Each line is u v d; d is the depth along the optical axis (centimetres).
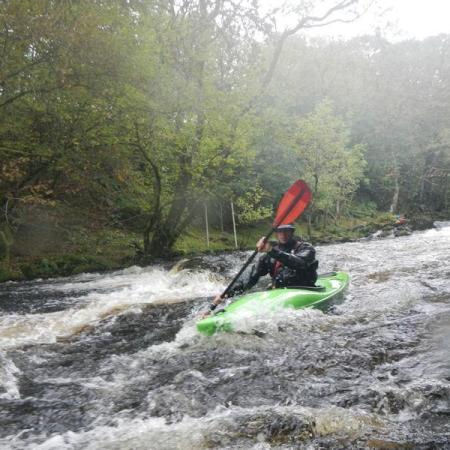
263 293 562
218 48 1466
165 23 1377
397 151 4606
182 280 973
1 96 1105
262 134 1714
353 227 3347
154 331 551
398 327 504
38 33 967
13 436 303
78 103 1193
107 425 313
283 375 383
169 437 290
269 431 290
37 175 1284
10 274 1140
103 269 1334
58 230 1508
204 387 367
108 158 1352
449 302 618
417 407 317
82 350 484
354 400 332
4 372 418
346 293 661
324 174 2688
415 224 3048
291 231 602
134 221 1880
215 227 2517
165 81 1256
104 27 1117
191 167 1485
